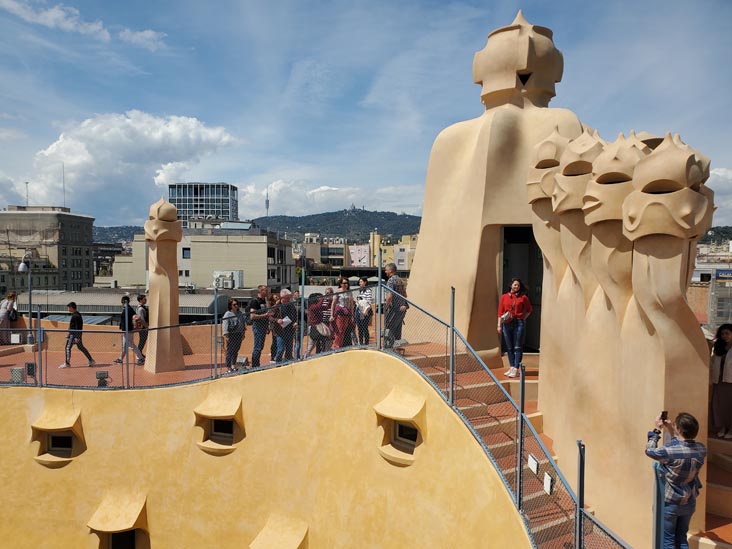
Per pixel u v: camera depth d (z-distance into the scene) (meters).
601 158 8.04
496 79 13.29
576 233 8.81
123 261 70.50
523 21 13.34
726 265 36.06
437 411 8.87
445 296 13.03
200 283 66.00
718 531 7.46
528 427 7.02
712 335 14.70
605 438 8.32
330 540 10.40
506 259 14.23
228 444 12.28
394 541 9.23
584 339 8.83
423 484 8.91
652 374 7.42
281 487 11.53
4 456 13.20
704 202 6.93
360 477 10.05
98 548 12.63
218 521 12.03
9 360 15.06
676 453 6.55
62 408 13.22
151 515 12.51
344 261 120.19
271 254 68.88
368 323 10.84
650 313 7.25
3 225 89.44
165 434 12.70
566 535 6.54
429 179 14.22
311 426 11.31
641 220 7.11
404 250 105.19
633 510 7.73
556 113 12.81
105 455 12.91
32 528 12.94
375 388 10.13
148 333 14.90
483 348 12.67
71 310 15.91
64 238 90.69
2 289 75.31
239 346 13.26
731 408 9.09
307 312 11.86
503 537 7.30
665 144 7.10
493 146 12.55
